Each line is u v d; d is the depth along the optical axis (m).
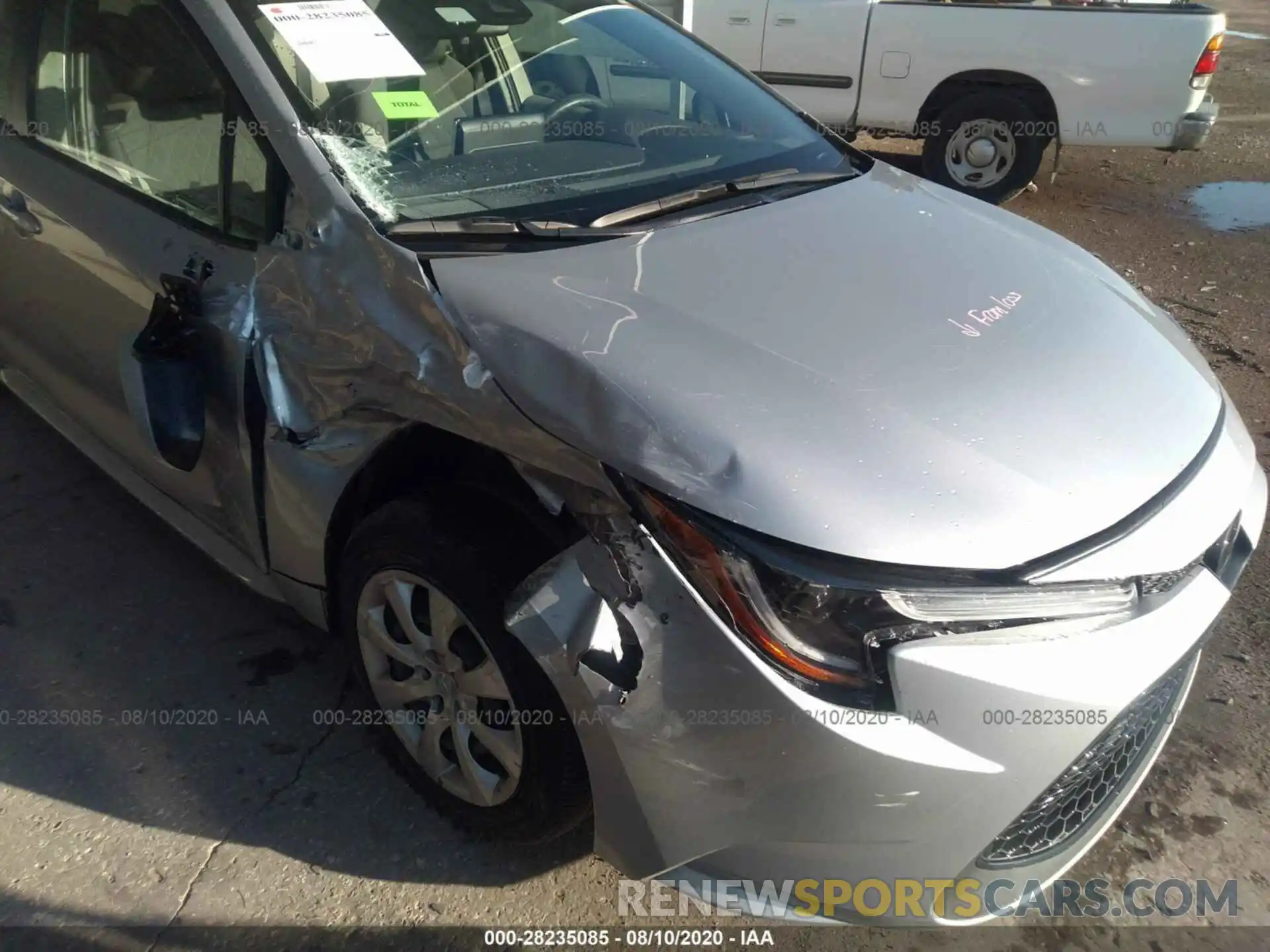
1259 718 2.60
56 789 2.31
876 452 1.68
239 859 2.17
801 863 1.68
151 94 2.42
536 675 1.80
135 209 2.47
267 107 2.16
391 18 2.46
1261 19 15.83
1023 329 2.04
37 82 2.84
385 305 1.96
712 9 6.91
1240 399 4.11
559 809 1.92
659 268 2.07
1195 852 2.26
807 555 1.58
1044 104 6.59
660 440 1.67
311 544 2.20
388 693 2.23
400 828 2.25
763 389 1.76
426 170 2.26
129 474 2.95
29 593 2.90
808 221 2.35
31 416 3.78
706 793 1.67
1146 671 1.70
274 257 2.13
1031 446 1.75
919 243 2.32
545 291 1.93
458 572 1.90
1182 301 5.14
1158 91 6.30
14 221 2.85
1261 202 6.95
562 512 1.80
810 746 1.58
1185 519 1.79
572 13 2.88
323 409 2.07
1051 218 6.57
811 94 6.90
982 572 1.60
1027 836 1.82
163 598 2.90
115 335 2.56
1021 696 1.61
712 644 1.61
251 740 2.46
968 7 6.43
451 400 1.87
